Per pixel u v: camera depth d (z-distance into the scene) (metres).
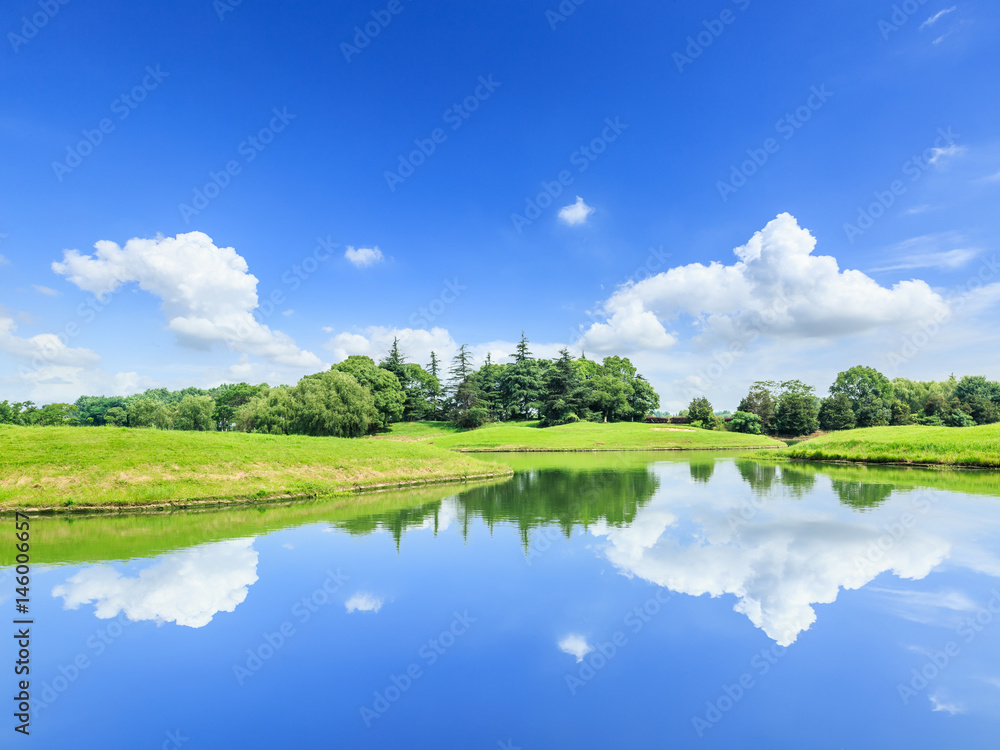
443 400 108.25
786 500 24.27
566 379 102.31
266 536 17.72
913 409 118.88
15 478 22.39
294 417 59.44
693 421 105.88
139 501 22.41
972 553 15.14
